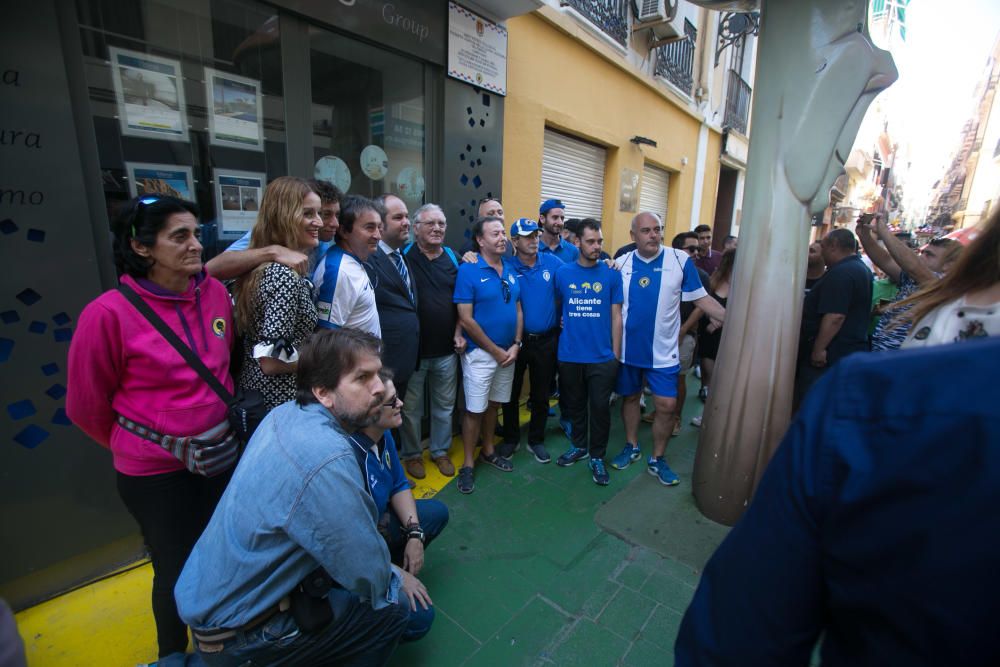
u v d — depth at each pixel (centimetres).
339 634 144
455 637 195
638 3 537
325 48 271
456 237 359
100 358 142
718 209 1015
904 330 252
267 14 241
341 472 132
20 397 187
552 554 246
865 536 45
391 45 288
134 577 220
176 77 218
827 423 53
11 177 175
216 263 170
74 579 210
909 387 47
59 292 190
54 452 198
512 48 390
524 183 428
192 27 220
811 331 349
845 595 48
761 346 258
